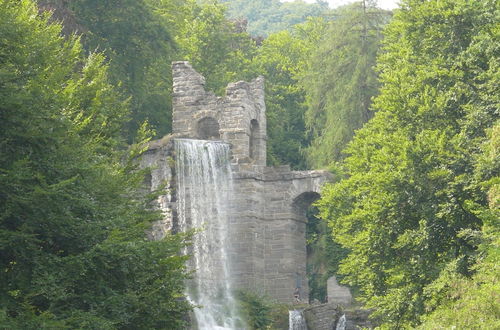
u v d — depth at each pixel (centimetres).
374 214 5666
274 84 12100
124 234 3756
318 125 9844
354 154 6606
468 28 5997
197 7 11812
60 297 3312
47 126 3519
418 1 6366
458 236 4938
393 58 6688
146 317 3722
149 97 9425
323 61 9594
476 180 5119
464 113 5800
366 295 6512
